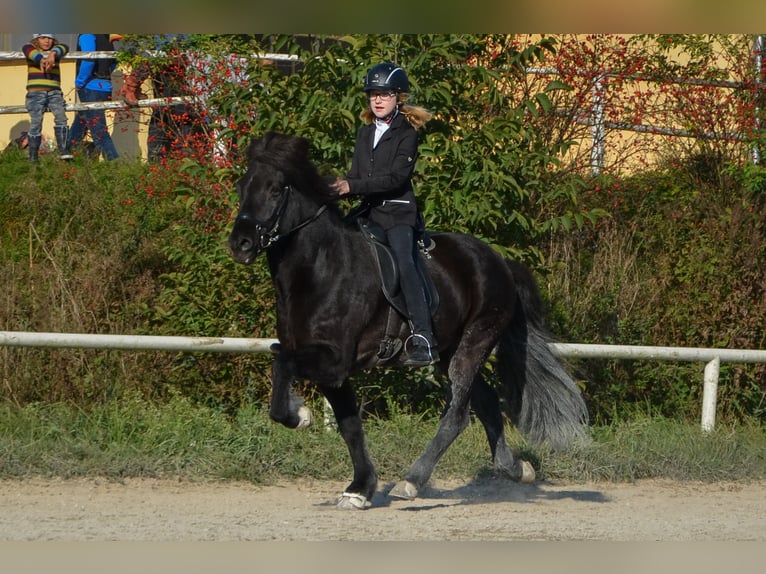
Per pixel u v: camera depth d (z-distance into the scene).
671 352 12.41
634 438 12.14
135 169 17.22
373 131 9.48
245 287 12.64
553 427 10.39
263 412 12.19
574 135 16.53
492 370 12.38
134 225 15.37
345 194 9.14
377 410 12.80
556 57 15.97
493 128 12.40
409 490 9.19
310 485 10.67
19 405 12.43
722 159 17.36
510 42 13.50
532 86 15.41
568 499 10.36
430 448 9.50
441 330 9.73
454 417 9.67
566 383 10.50
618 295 14.70
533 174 12.62
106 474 10.50
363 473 9.51
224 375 12.85
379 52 12.38
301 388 12.53
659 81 17.84
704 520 9.36
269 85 12.59
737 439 12.39
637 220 16.38
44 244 14.85
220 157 14.19
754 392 14.27
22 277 14.23
